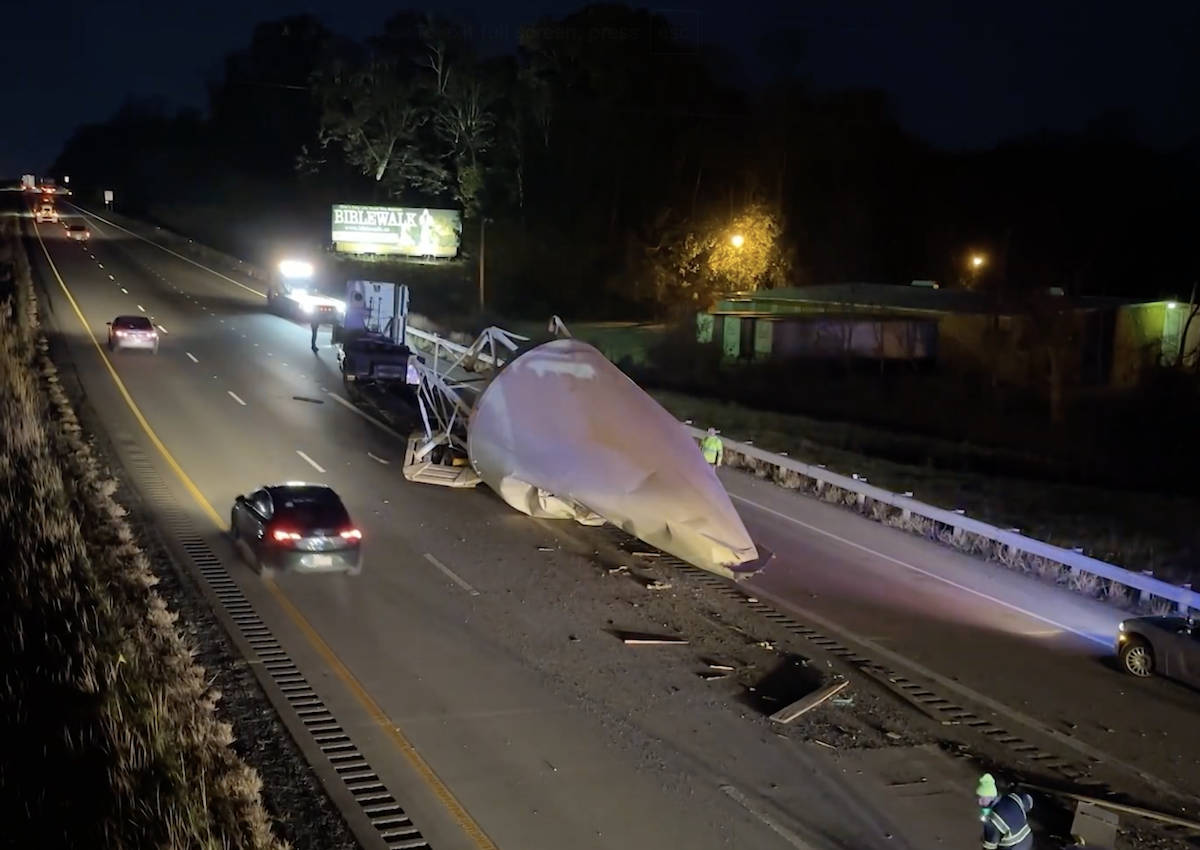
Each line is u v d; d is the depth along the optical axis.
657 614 18.91
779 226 72.19
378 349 39.28
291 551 19.03
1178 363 50.03
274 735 13.52
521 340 26.44
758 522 26.09
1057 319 50.16
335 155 118.56
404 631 17.34
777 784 12.98
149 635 16.05
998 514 27.45
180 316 57.56
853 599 20.52
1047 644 18.64
